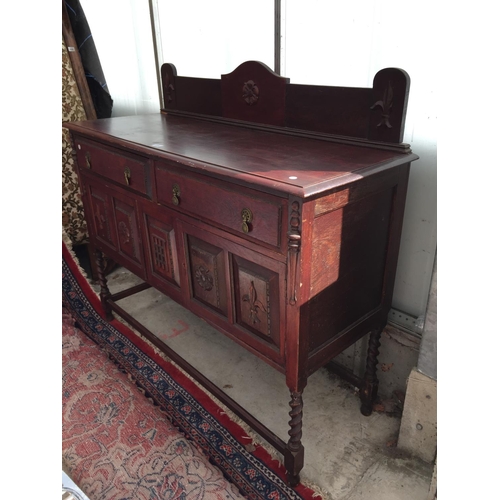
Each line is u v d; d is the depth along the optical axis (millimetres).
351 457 1444
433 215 1386
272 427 1568
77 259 2420
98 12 2400
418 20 1235
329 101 1358
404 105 1188
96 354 1957
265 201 1041
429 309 1271
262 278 1146
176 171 1288
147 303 2348
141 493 1340
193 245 1347
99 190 1741
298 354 1124
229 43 1806
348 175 1023
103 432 1557
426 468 1395
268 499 1312
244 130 1595
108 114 2514
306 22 1491
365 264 1255
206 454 1466
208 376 1824
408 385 1370
